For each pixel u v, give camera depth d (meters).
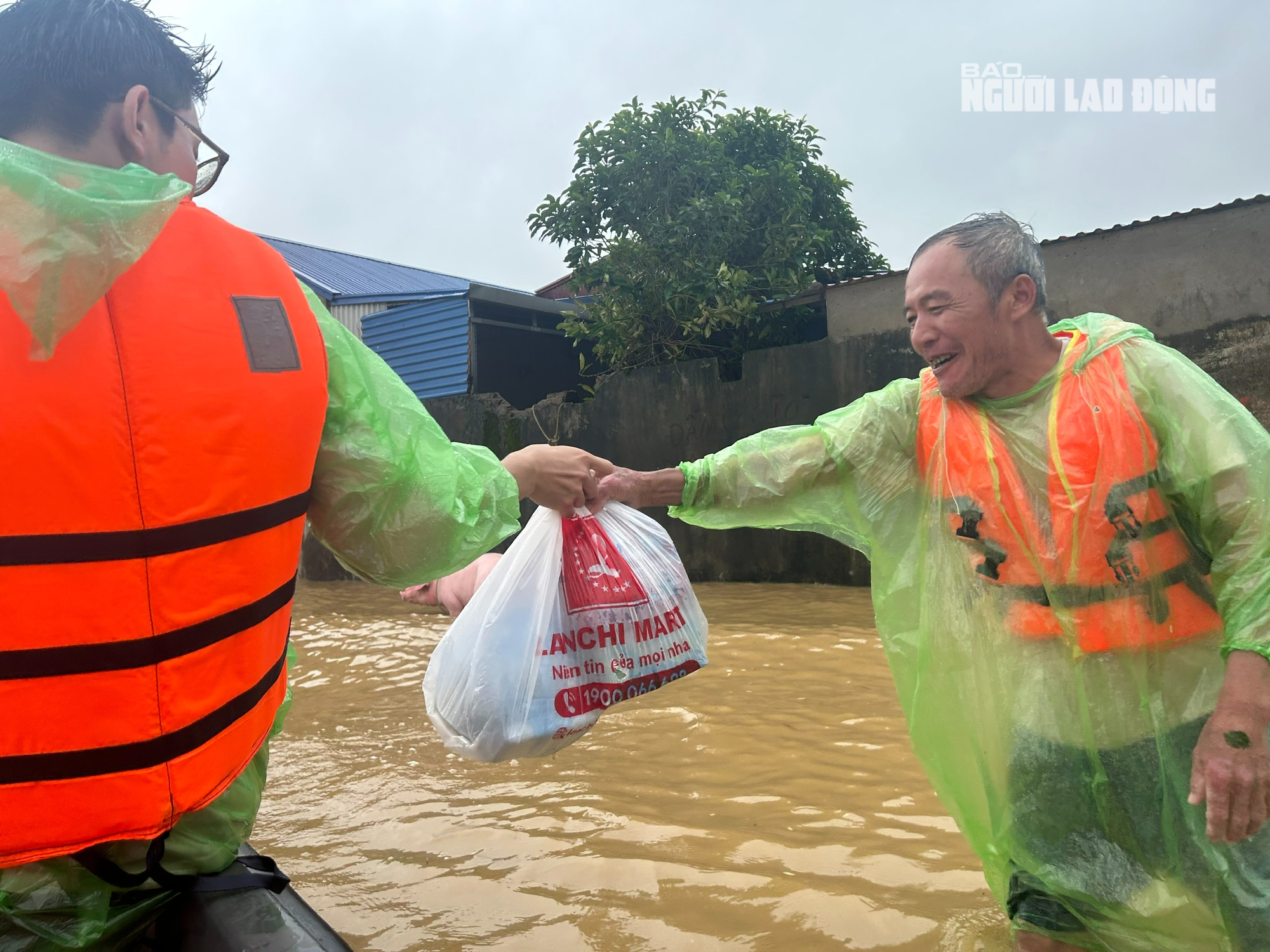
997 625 1.89
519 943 2.16
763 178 10.02
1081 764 1.80
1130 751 1.78
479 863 2.62
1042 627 1.83
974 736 1.95
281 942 1.24
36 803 1.09
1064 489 1.80
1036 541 1.83
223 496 1.17
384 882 2.53
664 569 2.29
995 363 1.88
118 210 1.02
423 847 2.75
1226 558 1.69
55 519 1.04
